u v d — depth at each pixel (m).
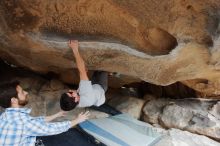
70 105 3.38
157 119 5.31
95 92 3.56
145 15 3.06
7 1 3.12
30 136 3.00
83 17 3.23
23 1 3.07
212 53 3.35
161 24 3.10
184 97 5.71
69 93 3.40
